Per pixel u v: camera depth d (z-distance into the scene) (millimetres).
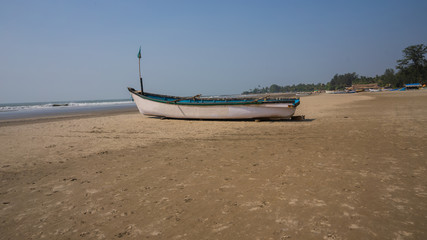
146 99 15078
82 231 2707
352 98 37031
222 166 4867
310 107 22688
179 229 2646
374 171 4125
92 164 5512
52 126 13344
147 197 3549
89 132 10609
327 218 2684
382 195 3184
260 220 2734
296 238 2338
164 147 7035
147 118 16312
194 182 4059
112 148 7180
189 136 8789
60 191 3951
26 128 12781
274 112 12203
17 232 2752
